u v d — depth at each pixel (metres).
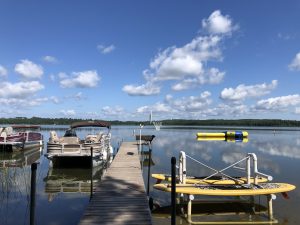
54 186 14.51
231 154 26.03
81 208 10.87
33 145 29.97
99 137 21.66
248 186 10.38
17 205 10.86
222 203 11.16
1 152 27.08
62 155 18.27
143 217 8.26
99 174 17.56
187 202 10.33
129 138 47.81
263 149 30.47
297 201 11.38
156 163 21.48
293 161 21.83
